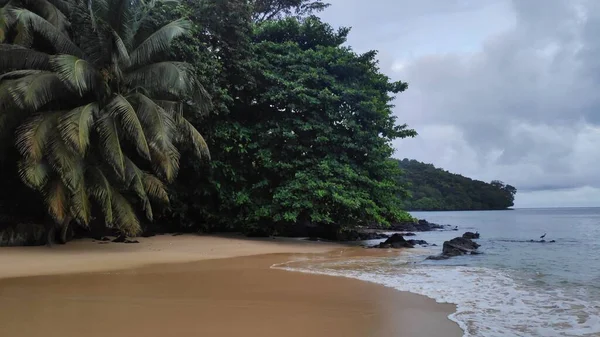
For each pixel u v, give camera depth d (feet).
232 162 81.00
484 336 20.02
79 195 48.73
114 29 53.78
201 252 54.85
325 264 46.01
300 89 76.07
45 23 50.85
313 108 80.33
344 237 89.92
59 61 46.62
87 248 55.06
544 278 37.47
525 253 60.95
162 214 78.07
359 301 27.07
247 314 23.18
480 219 230.27
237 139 78.18
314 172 76.28
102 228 68.95
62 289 29.37
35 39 58.08
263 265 44.32
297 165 77.66
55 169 46.93
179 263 44.65
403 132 88.22
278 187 78.13
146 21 59.98
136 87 56.29
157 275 36.50
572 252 62.39
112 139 49.55
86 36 53.21
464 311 24.82
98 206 65.10
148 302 25.61
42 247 54.34
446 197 340.18
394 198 83.87
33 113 50.47
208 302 25.95
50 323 20.63
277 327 20.85
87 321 21.07
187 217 81.82
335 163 76.79
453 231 130.21
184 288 30.40
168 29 55.47
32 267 39.17
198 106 63.36
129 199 64.69
